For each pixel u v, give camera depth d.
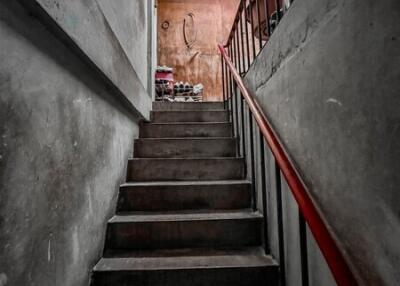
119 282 1.33
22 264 0.81
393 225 0.59
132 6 2.33
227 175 2.19
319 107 0.92
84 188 1.30
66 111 1.11
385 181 0.61
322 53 0.90
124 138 2.15
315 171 0.95
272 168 1.48
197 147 2.47
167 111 2.98
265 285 1.34
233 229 1.63
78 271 1.20
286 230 1.26
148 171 2.19
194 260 1.43
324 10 0.88
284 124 1.26
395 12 0.57
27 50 0.85
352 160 0.74
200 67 5.39
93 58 1.24
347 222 0.76
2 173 0.73
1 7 0.74
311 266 1.01
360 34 0.69
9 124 0.76
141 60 2.80
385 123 0.61
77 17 1.06
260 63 1.68
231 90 2.69
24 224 0.82
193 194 1.90
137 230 1.61
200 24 5.52
